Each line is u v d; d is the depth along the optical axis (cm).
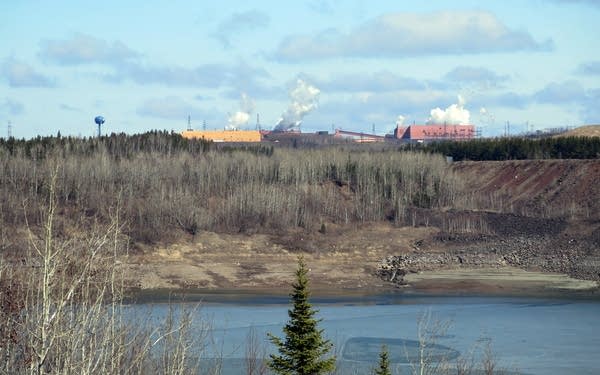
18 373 3494
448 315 14362
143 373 4028
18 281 3647
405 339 11456
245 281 19488
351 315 14312
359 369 9188
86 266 3484
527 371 9588
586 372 9575
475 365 9512
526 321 13625
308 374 5453
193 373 4506
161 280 18875
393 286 19125
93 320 3716
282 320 13162
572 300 16638
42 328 3250
